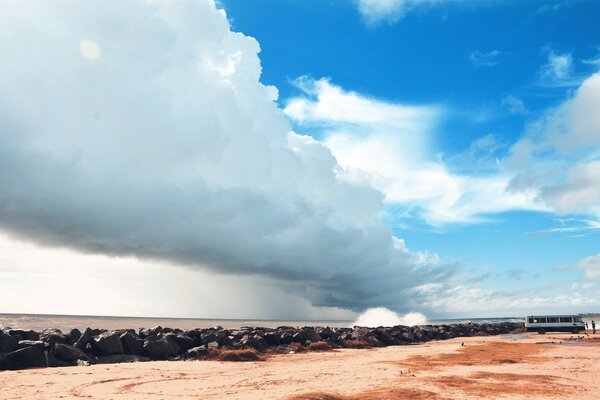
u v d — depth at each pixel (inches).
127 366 1203.2
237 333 1903.3
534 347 1802.4
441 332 3129.9
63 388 862.5
